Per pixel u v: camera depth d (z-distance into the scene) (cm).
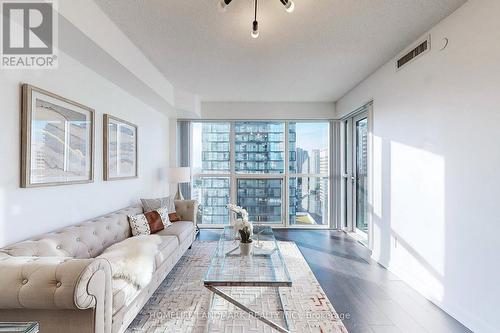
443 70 234
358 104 417
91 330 140
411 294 260
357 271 316
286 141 544
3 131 180
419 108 267
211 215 547
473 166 204
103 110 297
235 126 547
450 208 226
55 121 223
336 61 327
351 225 501
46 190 216
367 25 244
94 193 282
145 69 314
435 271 243
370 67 346
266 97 493
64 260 144
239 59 321
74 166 247
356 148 484
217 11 220
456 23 219
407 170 287
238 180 548
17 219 190
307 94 473
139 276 199
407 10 220
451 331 202
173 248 287
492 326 188
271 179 549
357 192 483
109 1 207
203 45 283
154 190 452
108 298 153
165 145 505
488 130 191
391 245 318
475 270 201
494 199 187
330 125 528
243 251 257
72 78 245
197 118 525
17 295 128
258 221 545
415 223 273
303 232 504
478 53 199
